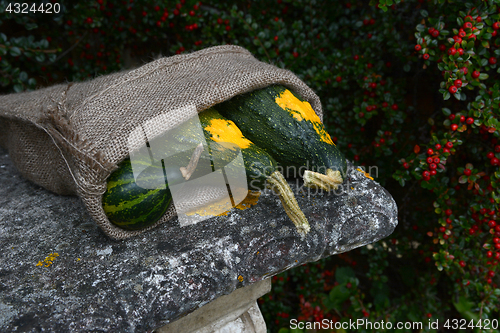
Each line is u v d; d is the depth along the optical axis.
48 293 0.48
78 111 0.53
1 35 0.77
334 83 0.83
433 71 0.80
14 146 0.61
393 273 0.99
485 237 0.76
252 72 0.57
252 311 0.70
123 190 0.51
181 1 0.85
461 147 0.77
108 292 0.48
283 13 0.92
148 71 0.58
